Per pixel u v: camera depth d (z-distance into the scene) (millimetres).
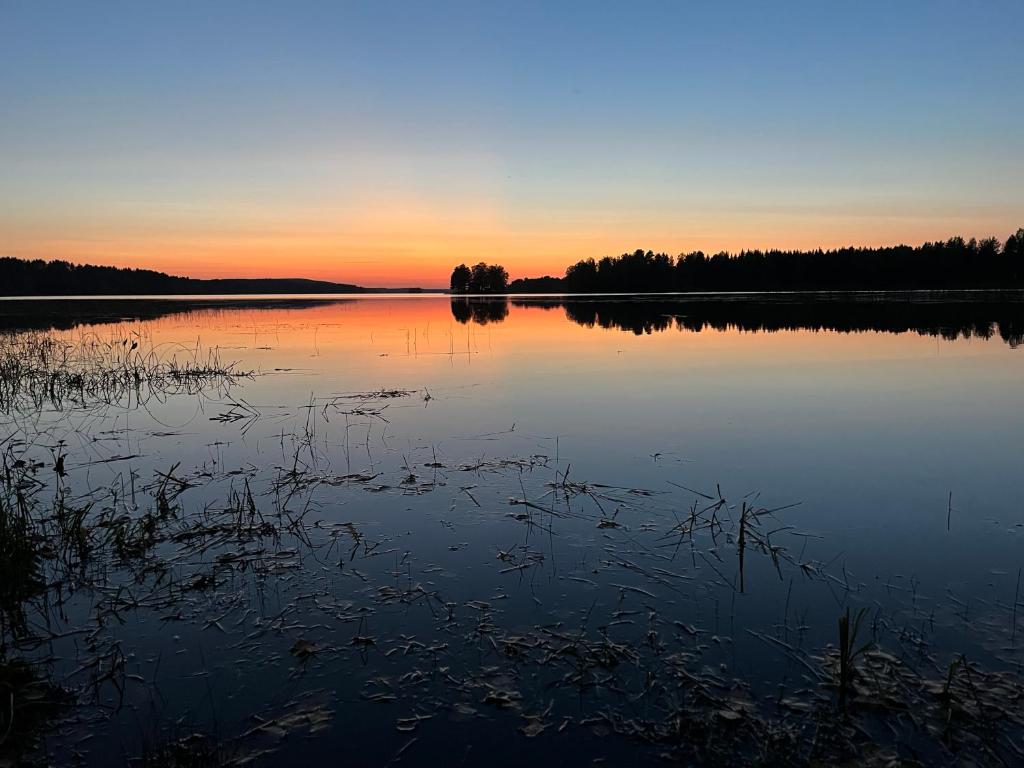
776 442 7590
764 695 3086
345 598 4047
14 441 8062
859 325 24219
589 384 11727
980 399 9992
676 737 2828
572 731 2881
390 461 6973
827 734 2822
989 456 6949
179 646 3557
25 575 4312
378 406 9930
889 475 6348
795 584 4164
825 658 3363
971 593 4012
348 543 4871
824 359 14773
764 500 5688
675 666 3312
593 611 3865
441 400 10367
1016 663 3283
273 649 3514
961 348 16500
